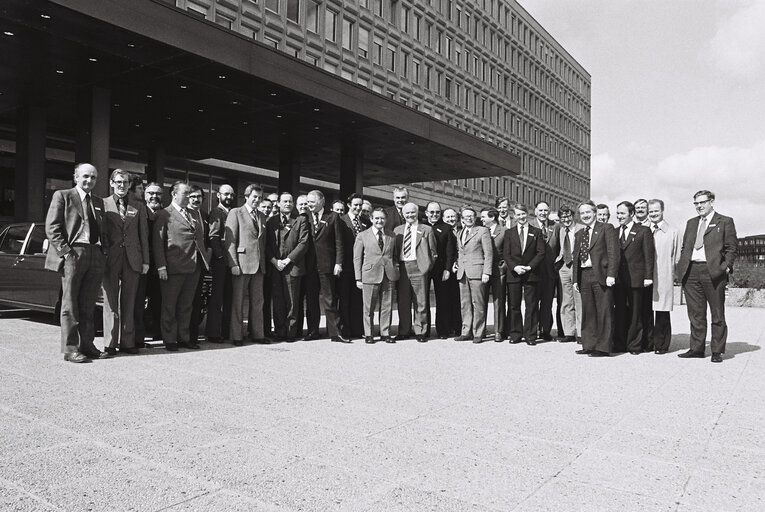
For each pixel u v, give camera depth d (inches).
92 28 478.9
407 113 815.7
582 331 314.8
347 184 997.2
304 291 352.8
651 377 242.4
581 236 314.8
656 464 133.3
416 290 355.9
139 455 132.1
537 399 197.2
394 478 121.3
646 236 315.6
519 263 345.4
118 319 273.6
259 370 239.9
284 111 732.7
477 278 351.9
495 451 140.6
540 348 331.3
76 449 135.1
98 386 201.2
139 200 300.0
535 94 2556.6
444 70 1883.6
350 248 354.9
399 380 225.3
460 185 2065.7
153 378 217.8
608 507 108.8
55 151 950.4
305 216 340.2
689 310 304.5
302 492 112.8
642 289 318.3
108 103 666.8
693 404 193.0
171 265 288.8
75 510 102.5
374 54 1561.3
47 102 743.7
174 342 293.0
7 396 183.0
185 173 1153.4
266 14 1209.4
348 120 765.3
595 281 301.4
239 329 319.6
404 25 1702.8
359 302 370.9
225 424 158.6
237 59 567.8
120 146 989.8
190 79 610.9
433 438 150.1
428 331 370.6
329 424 160.9
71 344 247.9
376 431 155.3
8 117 847.1
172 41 510.3
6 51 542.0
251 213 325.4
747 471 129.5
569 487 118.3
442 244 372.5
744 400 199.8
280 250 337.1
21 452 132.2
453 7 1939.0
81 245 248.4
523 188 2491.4
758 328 487.2
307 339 346.6
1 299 384.5
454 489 116.0
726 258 287.6
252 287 328.8
